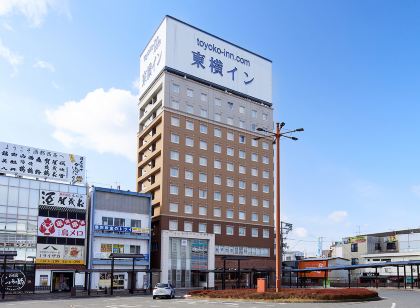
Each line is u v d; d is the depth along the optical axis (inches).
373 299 1517.0
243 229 3543.3
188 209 3287.4
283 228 4005.9
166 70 3469.5
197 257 3211.1
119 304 1462.8
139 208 3004.4
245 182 3646.7
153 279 3004.4
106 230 2802.7
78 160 2856.8
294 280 3816.4
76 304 1477.6
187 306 1311.5
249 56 4015.8
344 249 4313.5
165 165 3250.5
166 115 3346.5
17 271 2337.6
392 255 3710.6
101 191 2854.3
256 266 3523.6
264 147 3846.0
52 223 2630.4
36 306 1384.1
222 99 3695.9
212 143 3533.5
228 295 1594.5
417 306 1231.5
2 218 2492.6
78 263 2677.2
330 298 1414.9
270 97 4069.9
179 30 3607.3
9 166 2608.3
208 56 3725.4
